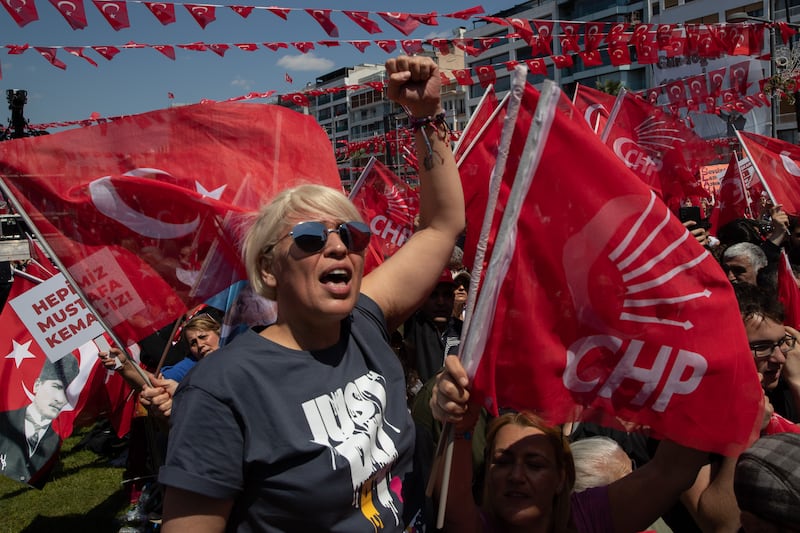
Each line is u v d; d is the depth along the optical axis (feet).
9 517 18.43
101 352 11.38
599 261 5.99
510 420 6.61
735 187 24.49
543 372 5.99
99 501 19.42
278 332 5.62
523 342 6.00
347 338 5.83
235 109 9.39
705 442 5.89
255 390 5.11
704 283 5.99
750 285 9.43
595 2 157.17
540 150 6.04
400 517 5.46
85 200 8.61
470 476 6.19
